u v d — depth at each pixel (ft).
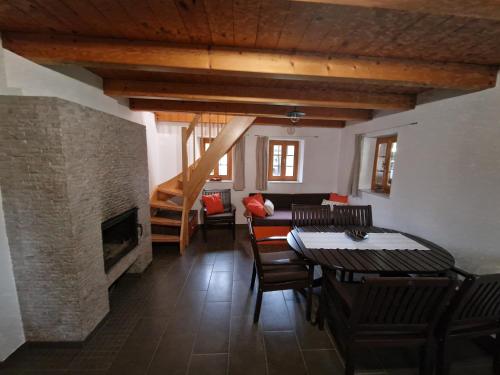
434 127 8.14
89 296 5.86
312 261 6.28
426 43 5.01
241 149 14.89
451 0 3.05
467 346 6.04
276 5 3.80
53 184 5.02
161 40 5.13
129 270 9.01
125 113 9.93
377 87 8.14
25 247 5.21
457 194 7.23
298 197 15.43
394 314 4.55
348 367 4.77
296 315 7.01
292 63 5.49
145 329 6.34
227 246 12.26
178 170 14.67
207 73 5.59
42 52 5.02
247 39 4.98
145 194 9.40
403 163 9.62
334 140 15.79
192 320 6.72
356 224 9.52
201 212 15.23
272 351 5.72
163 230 12.61
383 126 10.96
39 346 5.59
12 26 4.67
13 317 5.32
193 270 9.66
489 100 6.30
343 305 5.46
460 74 6.01
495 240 6.18
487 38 4.73
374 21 4.21
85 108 5.63
